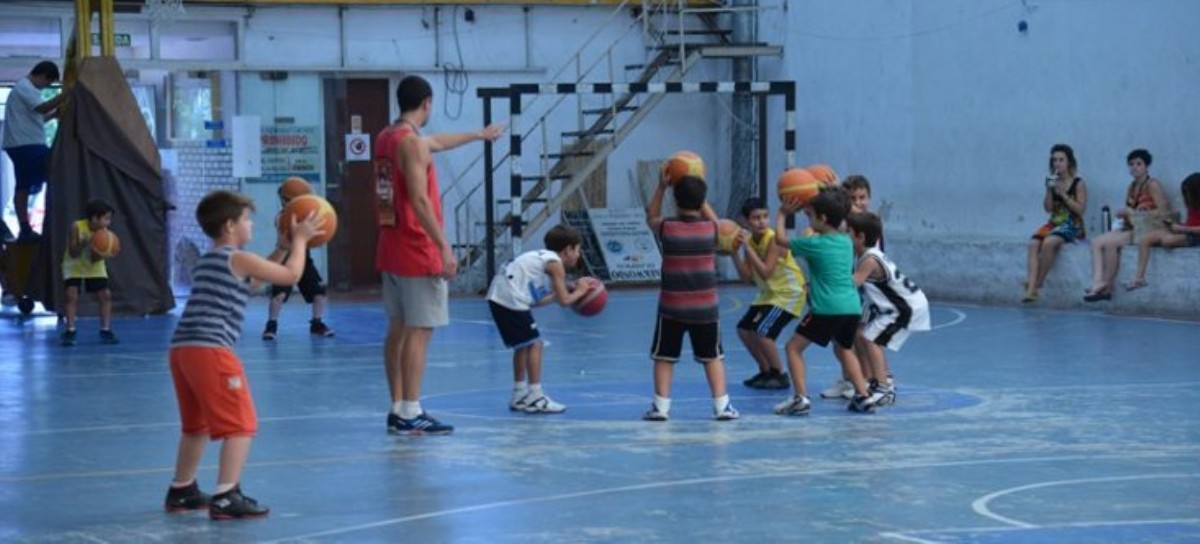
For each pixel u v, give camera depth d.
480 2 35.97
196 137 34.78
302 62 34.94
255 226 34.81
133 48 33.81
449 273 14.12
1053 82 28.88
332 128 35.28
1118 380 18.09
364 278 35.66
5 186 36.72
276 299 23.92
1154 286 26.05
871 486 11.63
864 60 33.72
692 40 37.53
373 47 35.47
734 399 16.70
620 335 23.94
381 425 14.98
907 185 32.66
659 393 15.11
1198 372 18.77
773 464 12.62
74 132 27.20
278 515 10.74
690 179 14.91
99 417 15.78
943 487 11.57
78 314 27.77
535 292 15.68
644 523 10.35
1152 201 26.19
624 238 36.38
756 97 36.88
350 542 9.88
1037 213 29.38
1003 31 29.97
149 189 27.91
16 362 21.08
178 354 10.55
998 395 16.86
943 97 31.53
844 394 16.61
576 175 34.81
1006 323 25.20
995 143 30.28
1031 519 10.42
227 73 34.62
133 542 9.98
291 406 16.36
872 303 15.95
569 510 10.81
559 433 14.38
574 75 36.78
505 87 34.06
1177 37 26.28
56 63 33.34
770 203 37.12
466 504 11.07
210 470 12.58
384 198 14.17
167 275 28.56
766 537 9.91
